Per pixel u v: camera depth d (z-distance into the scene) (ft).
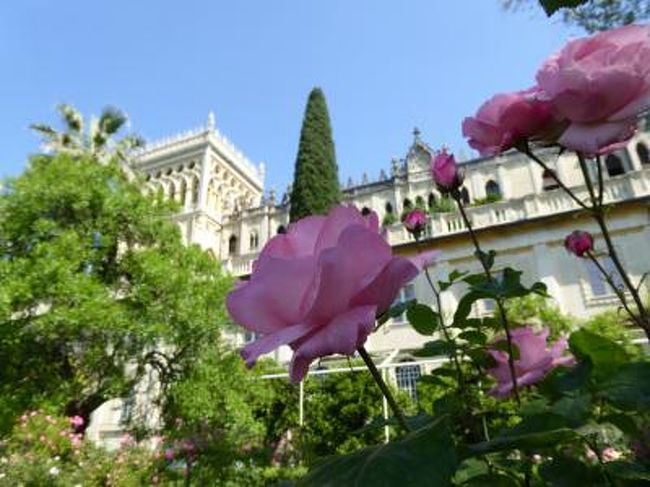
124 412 48.08
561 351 4.34
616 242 55.62
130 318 37.27
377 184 93.76
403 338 57.72
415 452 1.99
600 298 53.52
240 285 2.60
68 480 26.89
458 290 57.06
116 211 42.63
